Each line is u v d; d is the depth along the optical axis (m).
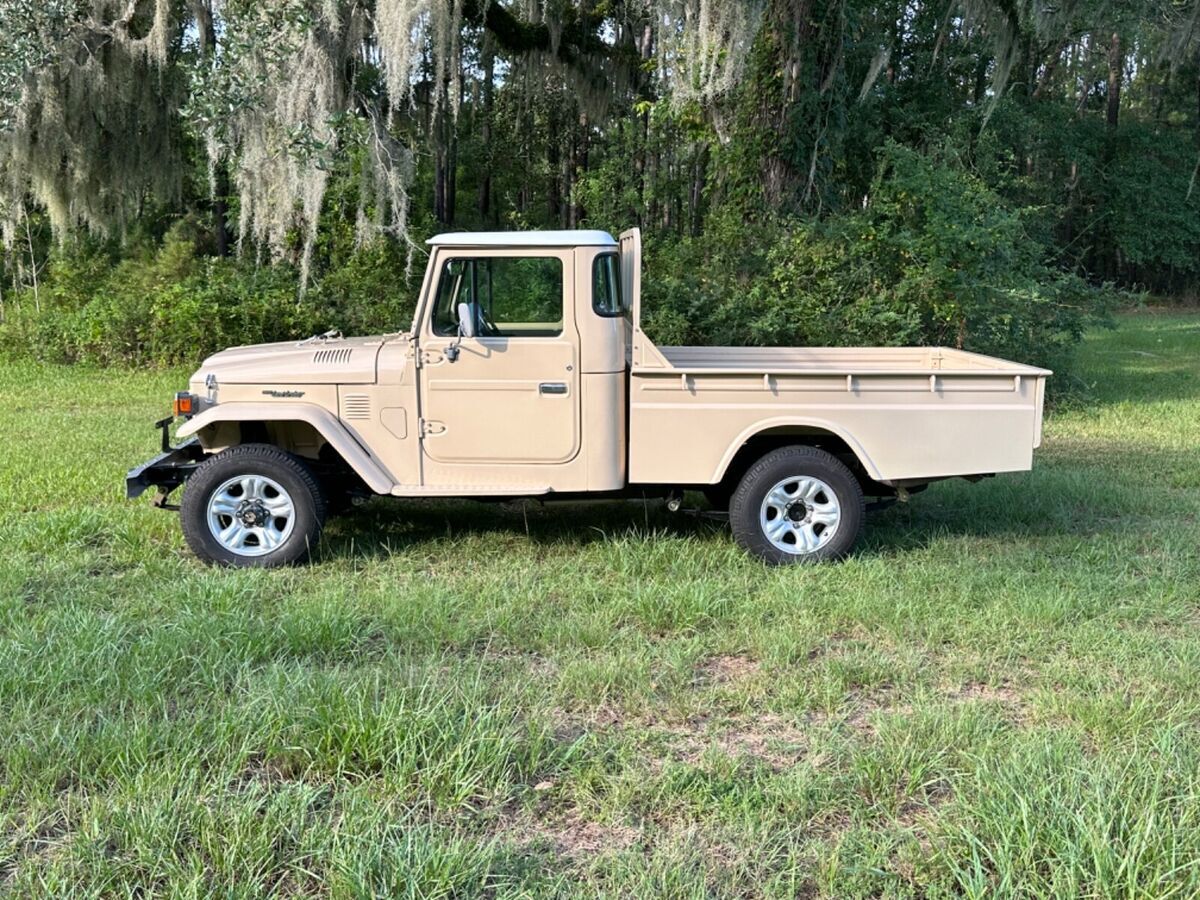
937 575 5.52
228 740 3.48
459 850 2.88
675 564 5.71
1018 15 15.03
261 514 5.73
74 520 6.28
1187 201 34.19
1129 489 7.76
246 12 11.49
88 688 3.88
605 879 2.84
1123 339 21.86
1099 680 4.14
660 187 18.69
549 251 5.63
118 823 3.00
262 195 13.39
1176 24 19.20
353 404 5.77
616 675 4.14
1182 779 3.27
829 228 12.11
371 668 4.16
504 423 5.74
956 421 5.81
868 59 17.66
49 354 15.16
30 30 12.13
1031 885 2.75
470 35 19.83
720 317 11.61
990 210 12.06
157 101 15.65
